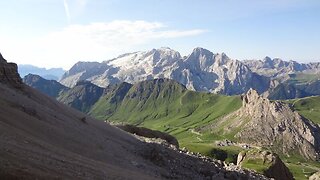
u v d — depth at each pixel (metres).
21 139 47.09
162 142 95.75
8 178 31.80
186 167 79.81
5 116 56.09
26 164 36.75
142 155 77.75
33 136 53.78
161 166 75.31
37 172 35.56
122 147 76.69
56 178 36.56
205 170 80.75
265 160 142.50
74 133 68.44
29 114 64.81
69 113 86.25
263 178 95.06
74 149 60.03
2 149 38.22
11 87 83.25
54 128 64.06
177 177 72.38
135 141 87.44
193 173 78.12
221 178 80.56
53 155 46.00
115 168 56.00
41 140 53.59
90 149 64.00
